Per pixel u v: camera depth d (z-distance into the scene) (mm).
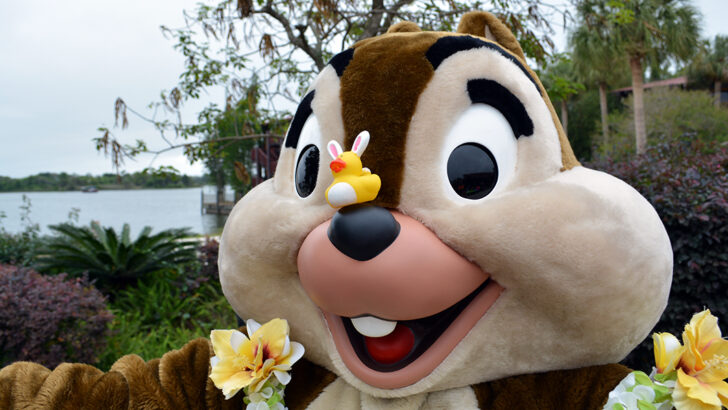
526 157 1208
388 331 1229
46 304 3693
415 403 1330
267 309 1485
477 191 1190
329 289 1161
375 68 1250
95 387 1485
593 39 15367
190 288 6031
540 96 1310
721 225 2889
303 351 1392
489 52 1255
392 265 1086
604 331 1168
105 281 6113
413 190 1179
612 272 1101
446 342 1244
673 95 20172
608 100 30797
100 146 3785
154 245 6598
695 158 3961
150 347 4512
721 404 1039
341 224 1096
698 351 1109
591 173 1281
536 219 1098
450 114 1197
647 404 1077
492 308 1233
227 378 1352
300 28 4242
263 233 1369
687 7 14266
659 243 1202
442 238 1154
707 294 2941
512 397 1299
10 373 1507
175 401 1538
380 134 1203
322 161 1305
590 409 1242
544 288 1126
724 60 26781
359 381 1331
